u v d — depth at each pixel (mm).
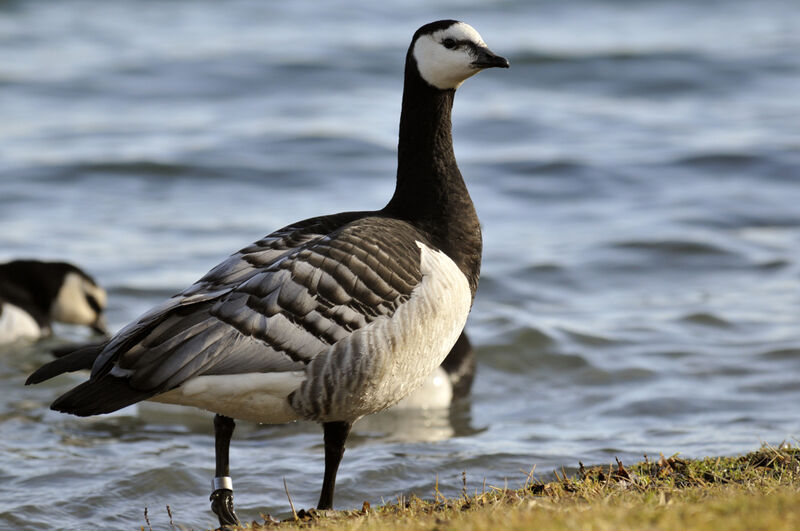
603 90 31859
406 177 8352
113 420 12188
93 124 27797
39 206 21969
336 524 6879
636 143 26203
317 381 7168
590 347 14812
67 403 6809
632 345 14883
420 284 7480
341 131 26938
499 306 16750
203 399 7105
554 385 13727
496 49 34531
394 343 7316
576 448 10805
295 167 24562
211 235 20203
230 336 6965
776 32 38188
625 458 10227
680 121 28312
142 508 9383
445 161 8320
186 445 11266
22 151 25141
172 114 29047
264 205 22266
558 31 38375
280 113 29062
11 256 18812
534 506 6750
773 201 22156
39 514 9133
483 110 29562
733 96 31094
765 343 14766
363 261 7309
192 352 6887
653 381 13570
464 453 10633
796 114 28547
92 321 16703
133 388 6859
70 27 38844
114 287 17562
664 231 20281
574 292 17594
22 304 16438
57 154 24922
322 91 31391
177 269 18406
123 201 22438
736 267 18516
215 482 7570
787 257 18844
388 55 34562
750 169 24078
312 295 7105
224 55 34312
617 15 42000
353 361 7191
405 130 8383
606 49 35000
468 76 8320
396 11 42000
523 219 21469
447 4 43156
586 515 6141
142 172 24078
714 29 39156
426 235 8055
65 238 20000
